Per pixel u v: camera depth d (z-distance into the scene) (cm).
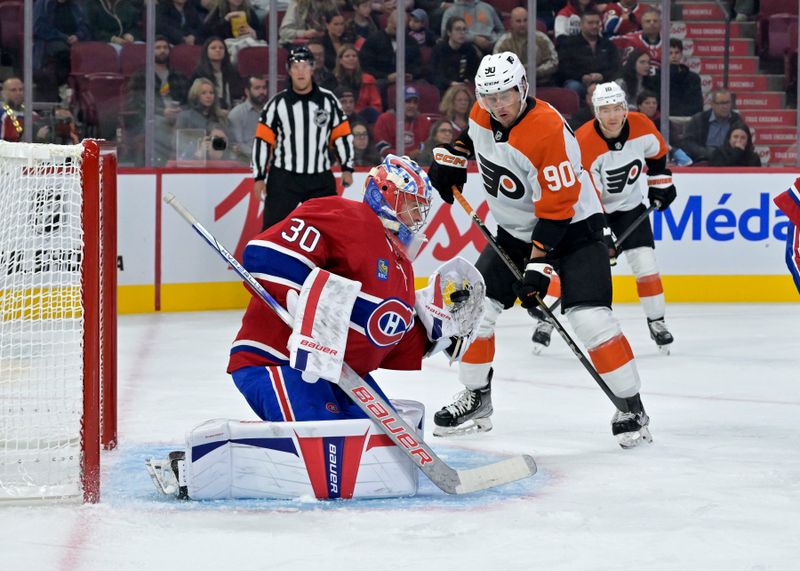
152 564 484
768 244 1808
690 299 1800
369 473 600
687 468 699
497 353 1277
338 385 603
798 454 746
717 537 532
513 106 741
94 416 585
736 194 1798
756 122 2002
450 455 747
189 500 596
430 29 1872
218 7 1791
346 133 1595
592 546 515
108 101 1770
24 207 711
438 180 848
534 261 752
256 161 1573
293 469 596
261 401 623
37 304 790
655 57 1902
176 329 1463
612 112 1262
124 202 1633
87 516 562
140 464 700
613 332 764
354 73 1845
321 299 591
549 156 740
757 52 2008
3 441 684
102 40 1767
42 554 498
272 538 523
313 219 613
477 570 477
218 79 1786
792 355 1246
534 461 671
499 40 1889
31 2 1712
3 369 753
